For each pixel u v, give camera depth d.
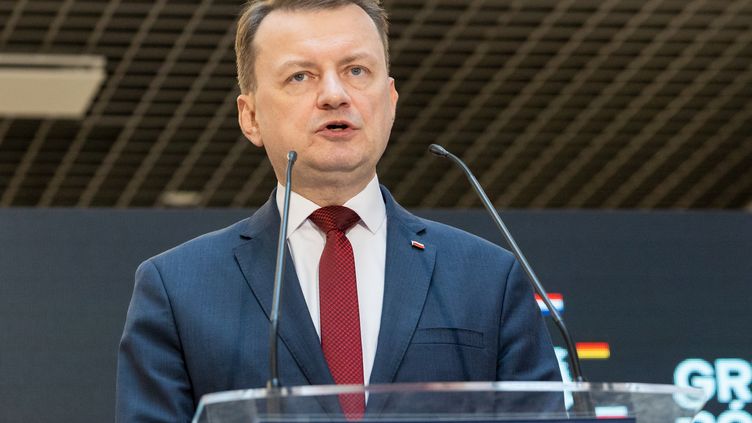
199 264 3.38
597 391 2.45
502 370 3.32
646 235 5.99
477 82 10.45
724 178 12.23
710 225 6.04
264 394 2.34
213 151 11.16
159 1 9.12
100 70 9.80
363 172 3.38
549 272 5.89
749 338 5.91
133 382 3.21
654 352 5.85
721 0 9.30
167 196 11.92
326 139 3.30
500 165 11.74
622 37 9.81
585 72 10.30
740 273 5.99
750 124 11.26
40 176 11.46
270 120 3.39
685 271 5.97
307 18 3.38
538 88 10.52
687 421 2.58
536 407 2.45
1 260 5.69
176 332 3.25
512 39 9.87
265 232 3.45
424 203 12.34
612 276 5.92
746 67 10.33
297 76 3.35
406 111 10.84
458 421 2.42
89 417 5.59
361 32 3.37
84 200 11.93
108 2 9.13
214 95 10.31
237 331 3.22
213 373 3.17
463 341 3.25
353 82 3.35
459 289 3.36
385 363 3.17
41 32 9.51
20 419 5.53
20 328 5.62
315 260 3.39
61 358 5.62
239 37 3.57
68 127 10.62
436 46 9.90
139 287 3.37
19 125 10.52
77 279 5.71
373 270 3.38
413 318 3.25
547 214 5.97
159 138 10.89
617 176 12.09
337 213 3.42
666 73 10.37
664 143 11.51
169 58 9.84
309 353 3.17
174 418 3.12
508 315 3.40
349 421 2.38
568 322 5.84
